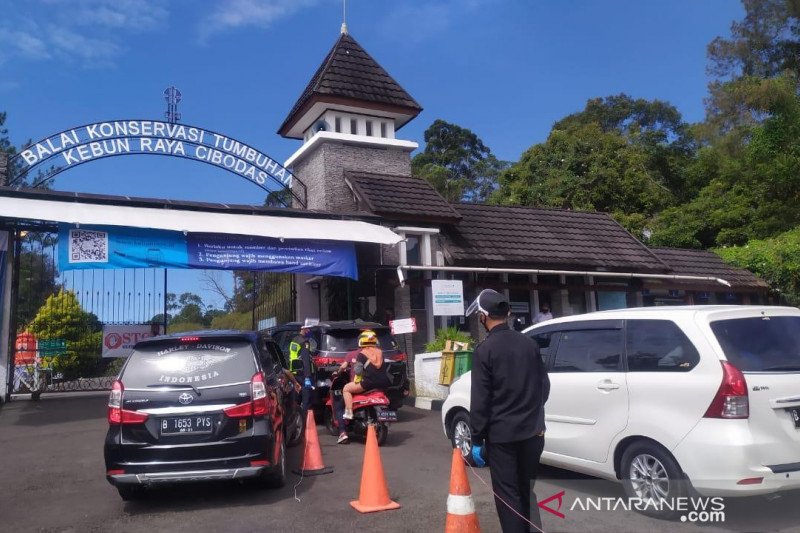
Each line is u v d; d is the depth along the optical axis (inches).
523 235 740.7
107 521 241.1
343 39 804.0
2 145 1060.5
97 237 499.2
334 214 629.9
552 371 268.2
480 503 250.7
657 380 224.7
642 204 1258.6
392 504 248.2
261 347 286.7
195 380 254.4
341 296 650.8
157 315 594.2
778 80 1051.9
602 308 791.7
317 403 431.5
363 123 762.2
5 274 528.1
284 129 808.9
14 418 467.5
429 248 672.4
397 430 418.9
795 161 997.2
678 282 809.5
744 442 200.4
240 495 270.7
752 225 1090.1
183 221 529.0
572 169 1284.4
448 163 2003.0
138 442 244.5
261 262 557.9
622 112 1760.6
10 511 255.9
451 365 491.8
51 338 594.6
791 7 1229.1
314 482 290.7
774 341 222.4
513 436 167.9
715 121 1170.0
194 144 647.1
